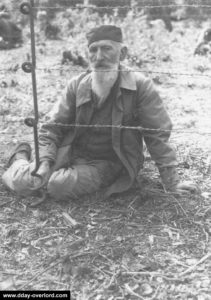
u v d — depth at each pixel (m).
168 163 2.89
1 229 2.65
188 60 6.12
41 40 6.78
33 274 2.34
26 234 2.62
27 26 7.23
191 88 5.05
